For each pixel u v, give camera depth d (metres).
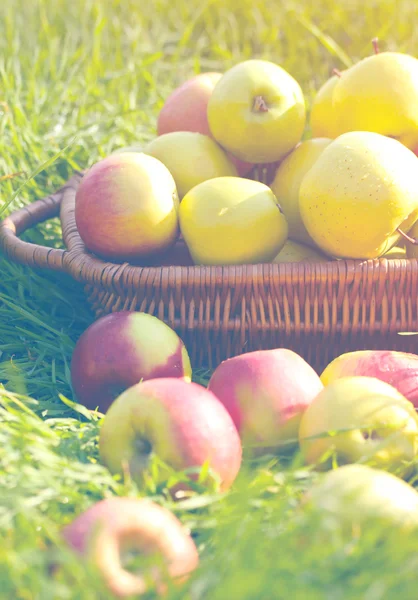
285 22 3.64
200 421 1.16
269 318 1.56
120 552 0.96
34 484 1.11
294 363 1.35
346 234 1.51
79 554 0.93
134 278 1.53
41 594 0.90
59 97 2.83
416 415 1.26
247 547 0.97
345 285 1.52
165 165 1.77
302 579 0.89
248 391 1.31
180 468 1.15
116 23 3.57
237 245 1.56
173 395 1.17
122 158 1.62
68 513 1.13
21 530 1.02
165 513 1.01
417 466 1.25
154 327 1.47
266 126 1.72
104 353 1.44
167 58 3.51
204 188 1.60
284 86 1.74
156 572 0.95
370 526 0.99
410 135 1.73
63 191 2.06
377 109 1.70
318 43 3.52
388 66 1.71
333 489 1.03
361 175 1.48
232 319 1.56
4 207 1.82
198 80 1.99
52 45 3.17
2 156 2.35
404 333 1.52
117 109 2.83
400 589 0.89
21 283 1.90
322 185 1.52
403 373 1.39
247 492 1.08
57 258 1.67
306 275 1.50
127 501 0.99
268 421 1.30
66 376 1.62
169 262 1.75
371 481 1.03
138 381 1.44
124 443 1.19
